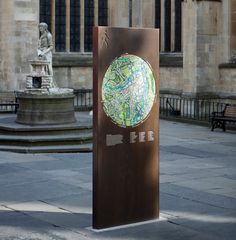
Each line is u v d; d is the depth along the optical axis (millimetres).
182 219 11266
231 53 30391
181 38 34969
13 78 32094
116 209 10547
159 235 10234
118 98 10219
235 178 15375
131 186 10664
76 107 33594
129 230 10453
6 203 12477
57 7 35938
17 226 10773
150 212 11023
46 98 21078
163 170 16422
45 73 22062
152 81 10648
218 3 30234
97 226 10414
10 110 31438
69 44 36094
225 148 21062
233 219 11336
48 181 14742
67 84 35406
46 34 22281
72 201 12680
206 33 30109
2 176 15352
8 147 19547
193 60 30250
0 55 32344
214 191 13750
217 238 10141
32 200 12758
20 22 31969
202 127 27656
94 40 9945
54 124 21125
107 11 37188
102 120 10070
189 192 13609
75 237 10109
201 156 19172
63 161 17781
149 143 10773
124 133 10391
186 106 30688
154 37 10625
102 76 9977
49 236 10180
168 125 28391
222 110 28531
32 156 18688
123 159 10469
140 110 10523
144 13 36562
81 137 20047
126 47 10242
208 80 30297
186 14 30641
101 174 10242
